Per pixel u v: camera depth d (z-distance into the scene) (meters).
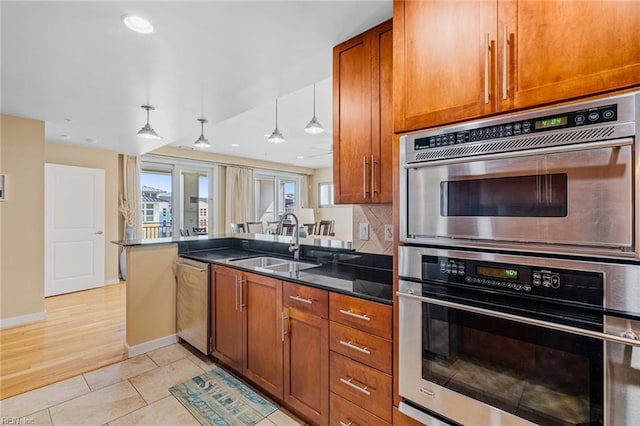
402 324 1.27
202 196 7.07
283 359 1.86
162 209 6.41
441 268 1.17
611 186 0.83
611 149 0.83
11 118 3.32
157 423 1.80
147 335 2.72
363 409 1.45
